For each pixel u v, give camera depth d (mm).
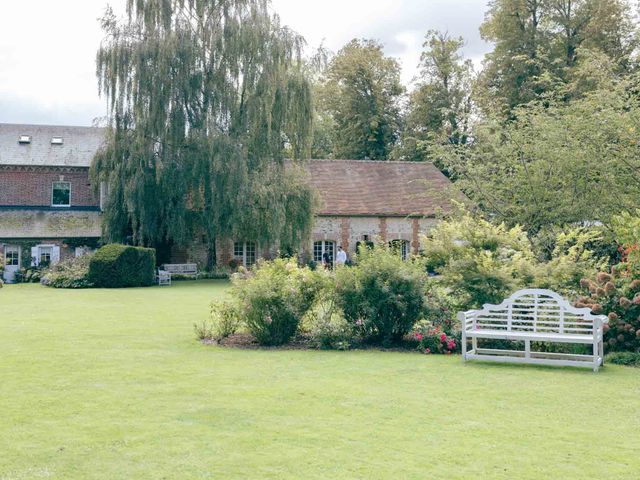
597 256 19391
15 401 8289
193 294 25781
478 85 41938
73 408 7953
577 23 38969
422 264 13773
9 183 38031
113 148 32125
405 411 7859
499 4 40844
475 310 12117
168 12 31641
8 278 34469
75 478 5672
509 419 7527
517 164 21266
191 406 8055
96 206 39281
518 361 10828
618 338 11562
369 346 12891
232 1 32344
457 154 25000
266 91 31812
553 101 23094
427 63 49344
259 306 12867
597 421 7461
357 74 51125
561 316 11109
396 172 43469
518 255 13906
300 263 37812
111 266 29859
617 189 19328
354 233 40438
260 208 32844
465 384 9391
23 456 6227
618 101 20281
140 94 31234
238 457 6191
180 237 32719
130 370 10320
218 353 12016
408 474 5758
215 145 31078
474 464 6016
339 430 7062
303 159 34094
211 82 31969
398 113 53188
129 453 6309
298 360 11336
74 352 11992
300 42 32656
